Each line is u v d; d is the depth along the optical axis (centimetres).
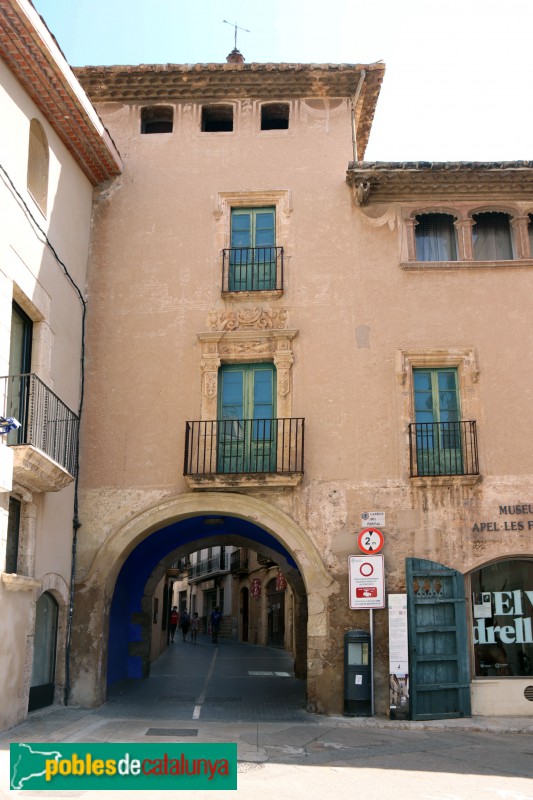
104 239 1638
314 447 1501
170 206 1652
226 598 4547
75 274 1545
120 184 1669
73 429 1476
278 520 1466
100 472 1518
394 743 1156
